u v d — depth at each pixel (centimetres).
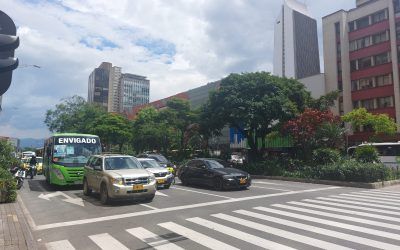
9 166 1503
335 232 726
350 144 4053
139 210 1036
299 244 638
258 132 2984
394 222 824
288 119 2627
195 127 3869
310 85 4834
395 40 3975
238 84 2728
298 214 937
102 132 4831
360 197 1288
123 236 728
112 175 1148
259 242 656
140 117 4969
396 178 1939
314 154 2195
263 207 1057
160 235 727
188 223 838
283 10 12288
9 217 904
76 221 899
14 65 331
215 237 700
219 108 2714
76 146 1739
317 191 1488
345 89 4422
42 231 798
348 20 4547
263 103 2564
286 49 11894
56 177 1642
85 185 1419
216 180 1555
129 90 10919
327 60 4694
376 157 2228
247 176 1567
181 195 1369
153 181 1196
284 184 1834
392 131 3084
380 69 4122
